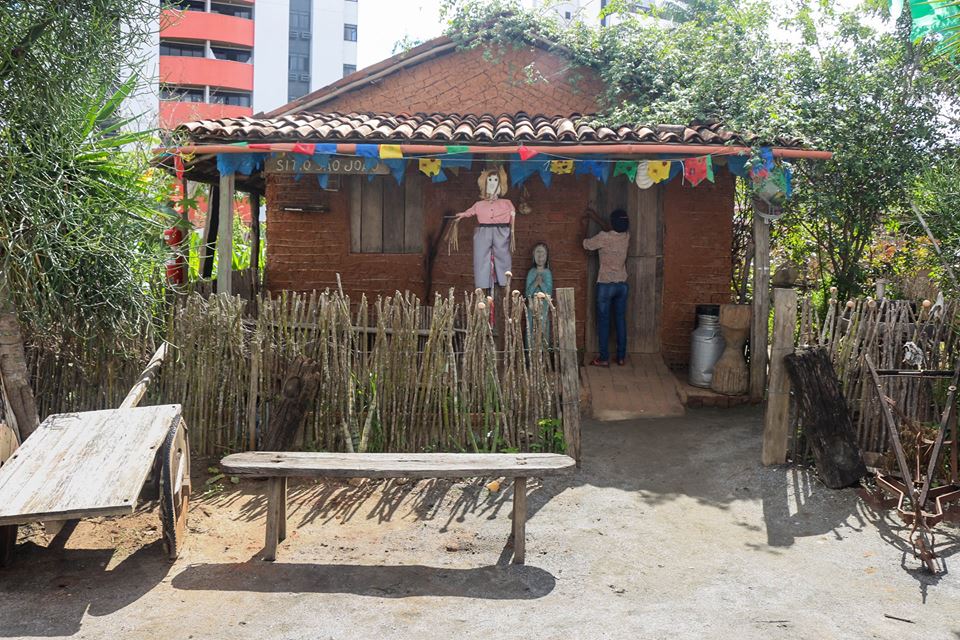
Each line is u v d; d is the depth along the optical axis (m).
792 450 6.61
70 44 5.45
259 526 5.54
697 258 9.52
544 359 6.69
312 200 9.54
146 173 6.46
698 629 4.12
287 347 6.65
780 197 8.39
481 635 4.06
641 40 10.15
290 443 6.44
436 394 6.62
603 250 9.20
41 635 4.00
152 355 6.64
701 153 7.98
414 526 5.54
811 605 4.41
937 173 8.63
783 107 8.98
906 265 10.12
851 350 6.52
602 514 5.77
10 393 5.79
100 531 5.38
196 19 40.09
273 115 10.30
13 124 5.27
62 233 5.52
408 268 9.65
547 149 7.95
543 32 10.12
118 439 4.88
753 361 8.62
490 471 4.86
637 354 9.70
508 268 8.94
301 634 4.05
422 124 9.09
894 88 9.70
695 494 6.17
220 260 8.50
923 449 5.98
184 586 4.59
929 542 5.16
